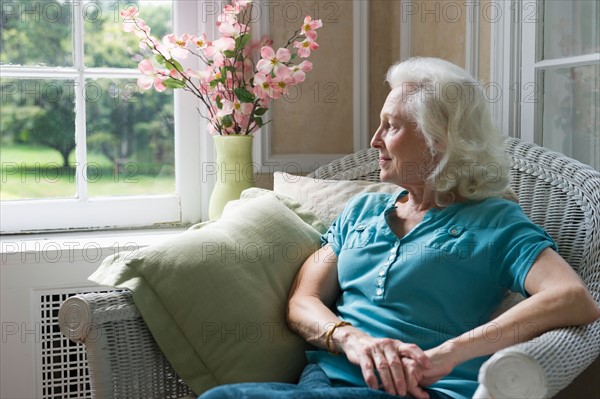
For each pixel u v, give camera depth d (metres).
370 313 1.78
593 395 1.91
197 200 2.79
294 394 1.49
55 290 2.39
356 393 1.52
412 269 1.74
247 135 2.46
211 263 1.86
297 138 2.75
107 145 2.71
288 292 1.92
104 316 1.75
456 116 1.80
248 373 1.80
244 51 2.62
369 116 2.82
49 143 2.65
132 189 2.75
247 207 2.06
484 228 1.74
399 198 1.96
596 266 1.79
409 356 1.55
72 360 2.47
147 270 1.85
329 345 1.71
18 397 2.37
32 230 2.63
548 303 1.54
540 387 1.34
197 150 2.77
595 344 1.50
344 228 1.96
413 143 1.83
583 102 2.07
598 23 2.00
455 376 1.64
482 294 1.72
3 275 2.33
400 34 2.76
